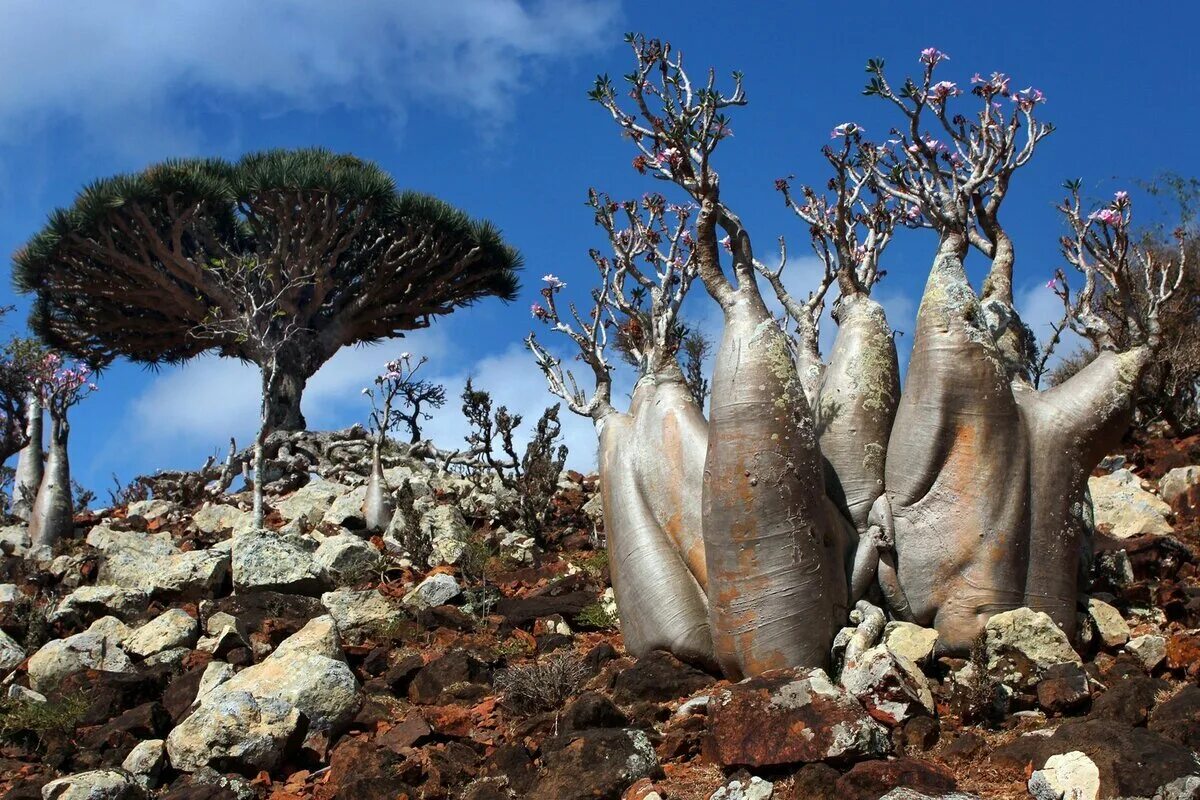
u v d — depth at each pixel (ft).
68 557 47.73
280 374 92.48
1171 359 52.08
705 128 27.66
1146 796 20.68
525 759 25.72
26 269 95.14
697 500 29.43
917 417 28.17
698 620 28.86
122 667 35.35
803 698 23.62
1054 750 22.38
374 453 53.98
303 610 38.42
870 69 30.30
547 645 35.01
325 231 93.30
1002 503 27.58
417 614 37.70
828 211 33.47
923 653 26.73
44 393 58.54
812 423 27.58
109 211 90.53
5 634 38.81
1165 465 46.73
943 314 28.22
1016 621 26.20
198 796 26.08
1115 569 33.37
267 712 28.45
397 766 26.43
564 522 52.95
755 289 28.27
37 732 30.99
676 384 31.30
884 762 21.94
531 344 34.71
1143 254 47.16
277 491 69.72
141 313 101.19
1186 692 23.88
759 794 22.45
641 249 32.94
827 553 27.20
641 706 27.37
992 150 29.81
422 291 101.71
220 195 92.32
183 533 55.72
